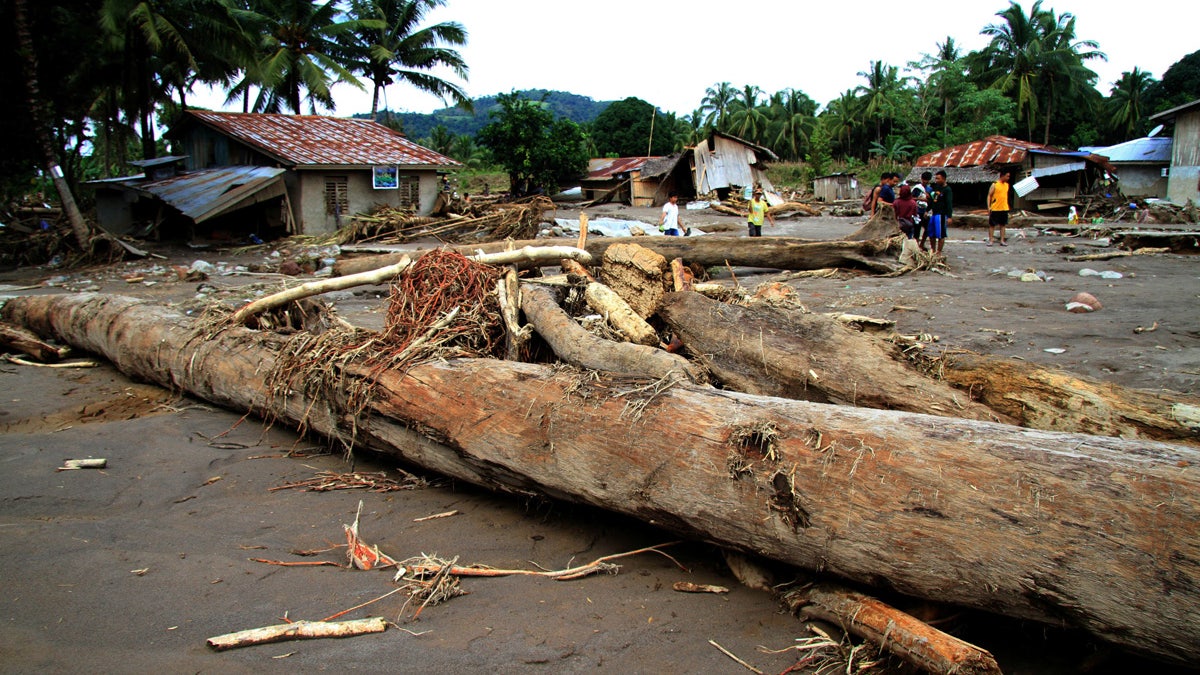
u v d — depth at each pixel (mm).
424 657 2709
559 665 2678
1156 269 12000
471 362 4453
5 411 6160
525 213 17859
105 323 7484
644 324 5141
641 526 3867
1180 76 56688
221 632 2865
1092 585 2320
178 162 24000
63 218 22453
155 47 22688
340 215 22625
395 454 4672
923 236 13273
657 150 60750
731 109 69938
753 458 3055
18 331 8234
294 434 5605
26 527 3863
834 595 2924
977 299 9336
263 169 21391
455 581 3277
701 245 12375
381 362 4754
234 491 4512
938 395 4094
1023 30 49125
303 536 3834
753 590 3211
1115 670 2596
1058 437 2688
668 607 3080
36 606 3027
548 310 5113
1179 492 2289
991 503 2539
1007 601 2500
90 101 29484
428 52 36625
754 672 2646
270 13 31359
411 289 5473
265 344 5809
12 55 18484
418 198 24969
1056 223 23234
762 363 4703
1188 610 2164
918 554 2633
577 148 40750
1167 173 31109
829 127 61656
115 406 6438
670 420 3363
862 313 8789
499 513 4109
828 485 2850
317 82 29453
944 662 2400
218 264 16734
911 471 2729
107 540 3734
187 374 6293
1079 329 7359
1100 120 58219
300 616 3000
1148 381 5520
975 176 30125
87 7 20969
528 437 3785
